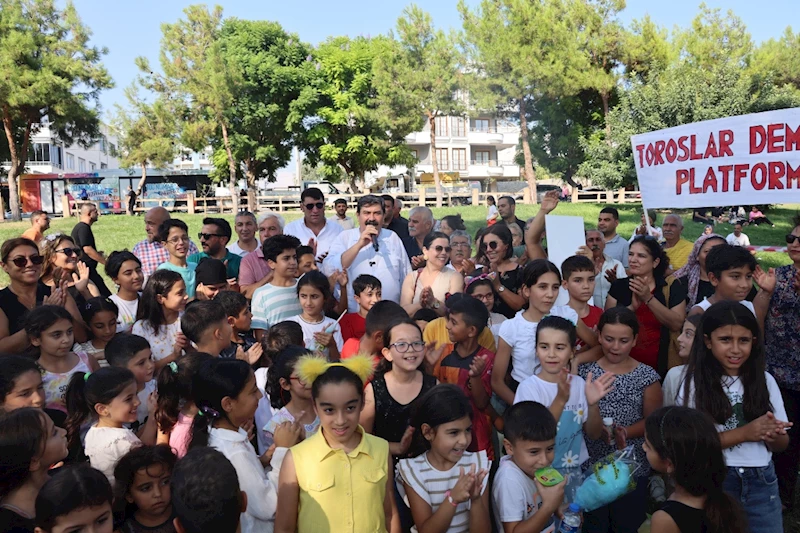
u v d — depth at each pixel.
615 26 27.75
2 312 4.59
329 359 4.77
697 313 4.42
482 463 3.32
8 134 27.80
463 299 4.19
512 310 5.62
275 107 34.84
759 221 22.61
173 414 3.61
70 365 4.18
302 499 2.93
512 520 3.14
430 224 7.25
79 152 57.94
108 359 3.98
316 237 7.08
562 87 26.86
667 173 6.33
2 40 25.56
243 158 35.50
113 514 2.91
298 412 3.64
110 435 3.41
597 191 33.44
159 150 28.75
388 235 6.30
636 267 4.85
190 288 6.31
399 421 3.67
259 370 4.26
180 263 6.40
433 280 5.70
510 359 4.42
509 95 27.39
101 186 34.97
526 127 29.09
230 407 3.17
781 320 4.55
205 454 2.58
